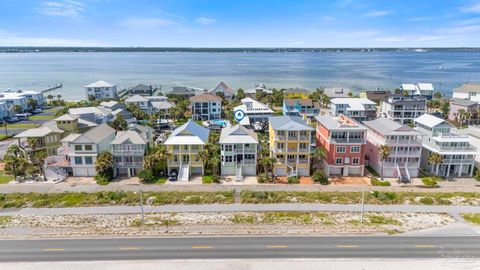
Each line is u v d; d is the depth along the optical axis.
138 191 63.47
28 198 60.12
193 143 70.81
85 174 71.69
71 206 57.22
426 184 67.69
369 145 78.62
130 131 74.69
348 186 67.00
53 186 65.94
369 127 78.38
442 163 72.00
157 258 42.31
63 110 114.25
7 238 46.97
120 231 48.91
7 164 68.06
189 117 131.12
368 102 129.75
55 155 76.81
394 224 51.12
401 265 40.97
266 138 89.56
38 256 42.72
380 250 44.03
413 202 58.94
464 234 48.03
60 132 81.31
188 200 59.41
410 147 70.88
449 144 71.56
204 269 40.22
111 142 70.56
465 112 113.75
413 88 163.12
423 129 80.88
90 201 58.66
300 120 75.88
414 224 51.12
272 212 55.31
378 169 73.44
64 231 48.88
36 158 70.50
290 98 140.12
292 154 71.62
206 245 45.31
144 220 52.25
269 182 68.81
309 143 70.88
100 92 170.62
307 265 41.00
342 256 42.75
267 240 46.59
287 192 63.09
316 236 47.62
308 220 52.53
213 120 123.19
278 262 41.56
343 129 70.88
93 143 70.06
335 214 54.72
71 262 41.47
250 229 49.59
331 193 62.84
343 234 48.09
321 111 141.00
